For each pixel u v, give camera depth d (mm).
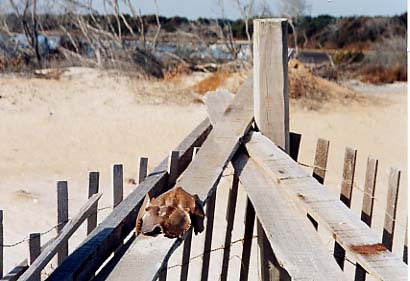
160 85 16719
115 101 15172
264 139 3107
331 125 14109
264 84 3186
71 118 13781
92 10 20391
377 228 6547
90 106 14711
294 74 16828
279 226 2213
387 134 13500
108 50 18969
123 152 11586
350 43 28172
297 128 13773
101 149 11719
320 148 3117
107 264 2045
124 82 16766
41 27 19938
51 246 2361
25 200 8039
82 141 12203
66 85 16234
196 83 17047
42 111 14117
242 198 7336
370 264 1823
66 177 9609
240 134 3098
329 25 28062
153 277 1829
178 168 3086
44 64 18750
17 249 6055
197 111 14859
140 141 12445
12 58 18469
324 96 16375
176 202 2135
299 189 2400
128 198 2625
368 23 28312
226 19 21234
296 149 3389
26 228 6863
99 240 2205
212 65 19047
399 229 6023
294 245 2076
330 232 2039
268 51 3162
